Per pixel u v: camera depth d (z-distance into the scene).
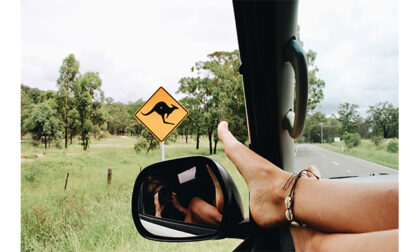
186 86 28.98
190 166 1.01
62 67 31.91
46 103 30.23
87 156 24.00
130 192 6.70
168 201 1.08
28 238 3.86
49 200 6.49
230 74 25.92
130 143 41.94
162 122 5.69
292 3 0.66
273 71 0.81
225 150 0.97
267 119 0.94
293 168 1.26
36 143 29.17
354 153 8.77
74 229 4.03
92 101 33.91
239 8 0.71
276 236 0.89
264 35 0.73
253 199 0.85
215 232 0.91
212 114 25.48
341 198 0.65
